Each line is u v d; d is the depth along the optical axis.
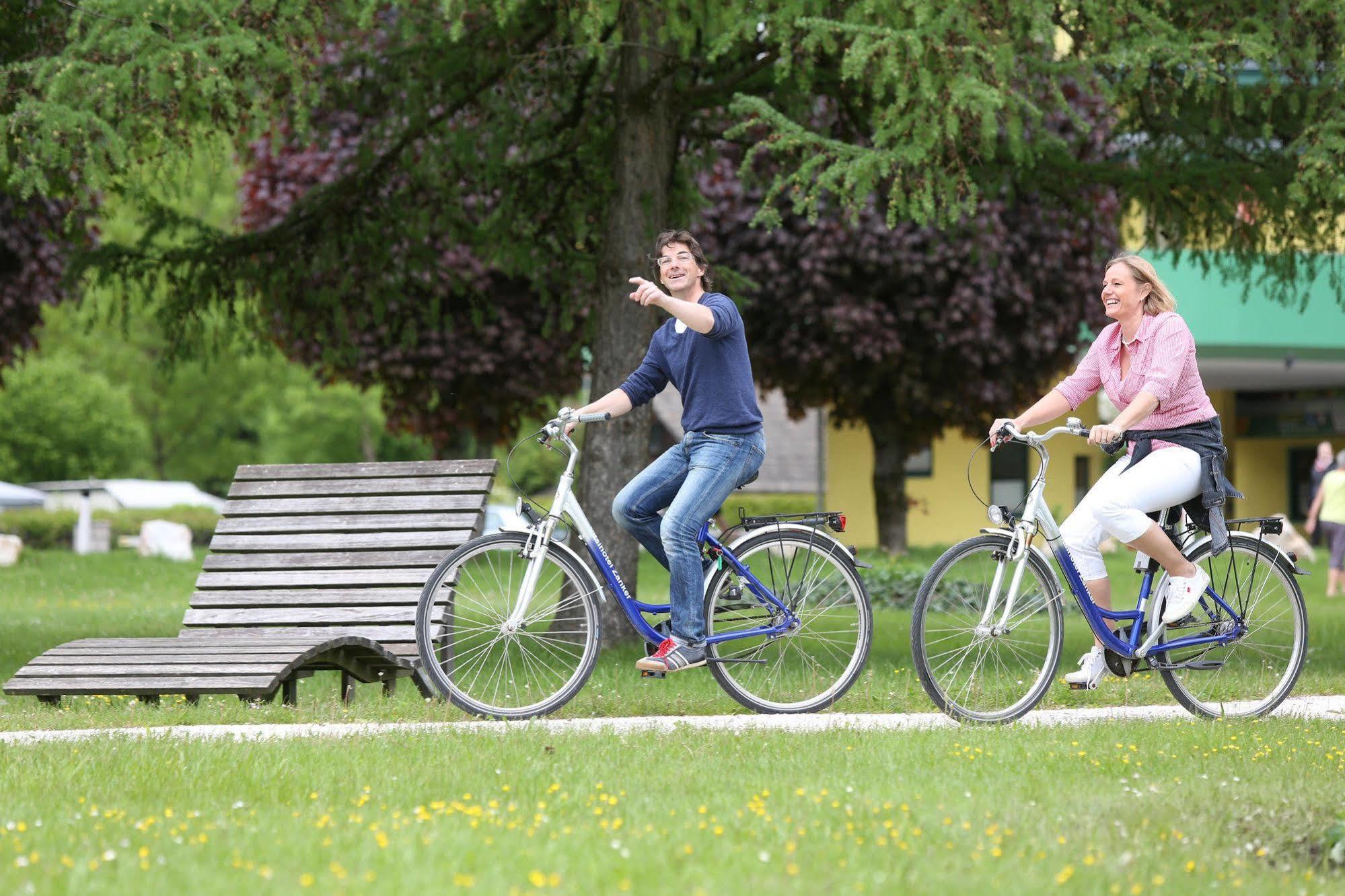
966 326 63.03
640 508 19.56
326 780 14.99
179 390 148.50
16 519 88.31
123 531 90.56
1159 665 19.61
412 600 23.61
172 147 25.47
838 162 25.38
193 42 24.05
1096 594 19.53
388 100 34.88
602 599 19.91
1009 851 12.07
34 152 24.34
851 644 20.27
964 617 19.34
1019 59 26.11
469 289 45.72
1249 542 20.06
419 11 28.53
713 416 19.00
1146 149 32.50
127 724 20.36
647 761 16.17
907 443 70.69
